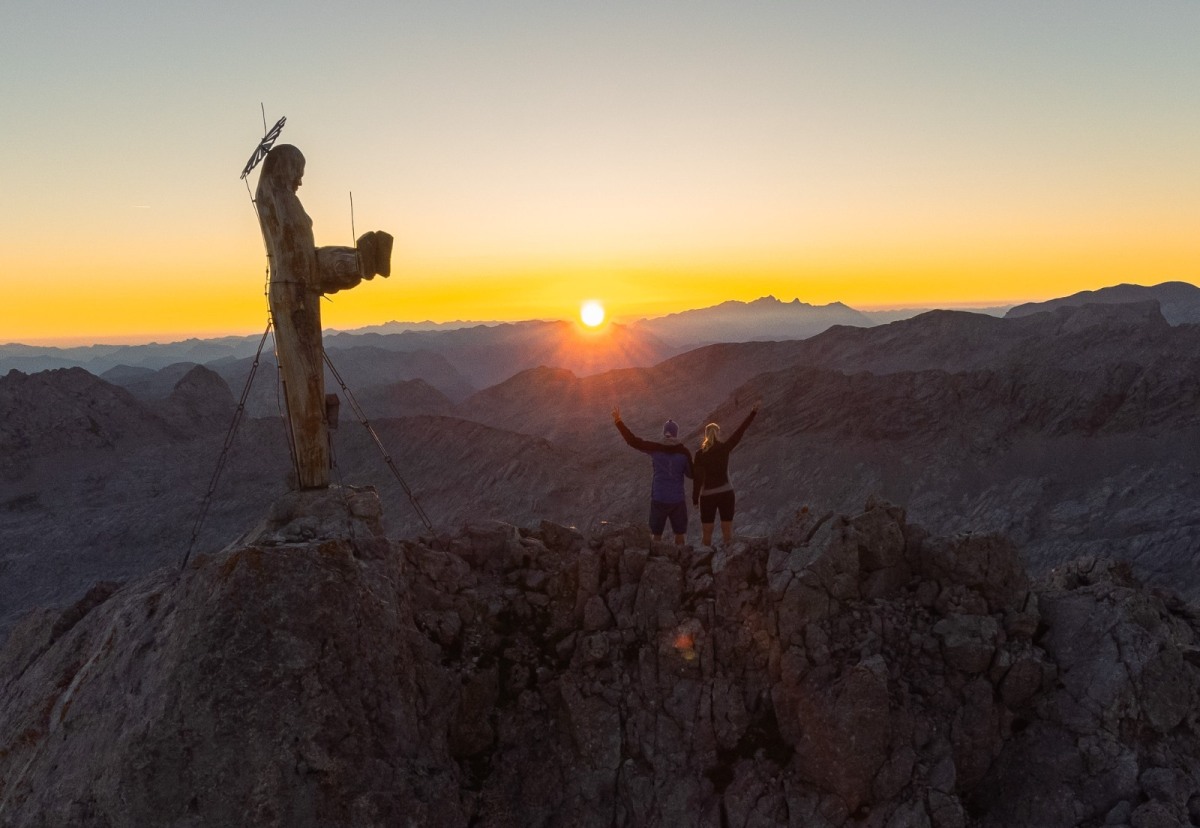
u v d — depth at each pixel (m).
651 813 8.47
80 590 68.06
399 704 8.10
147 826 6.94
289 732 7.37
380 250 9.90
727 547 10.36
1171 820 7.61
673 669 9.34
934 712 8.68
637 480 78.88
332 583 8.09
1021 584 9.48
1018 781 8.46
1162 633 9.13
